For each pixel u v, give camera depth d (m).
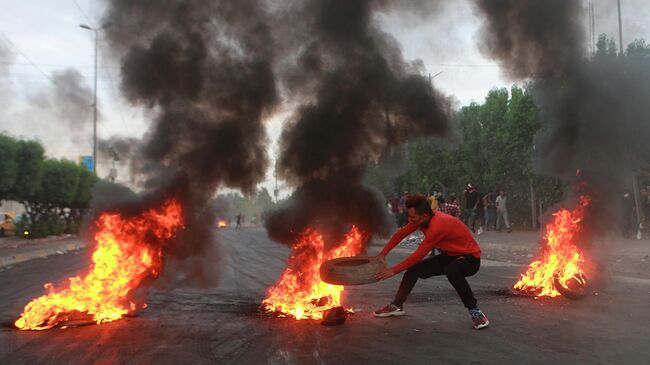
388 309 5.21
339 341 4.27
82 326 4.85
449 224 4.90
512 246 13.34
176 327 4.77
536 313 5.32
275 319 5.11
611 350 3.99
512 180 21.03
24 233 23.31
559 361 3.72
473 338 4.36
